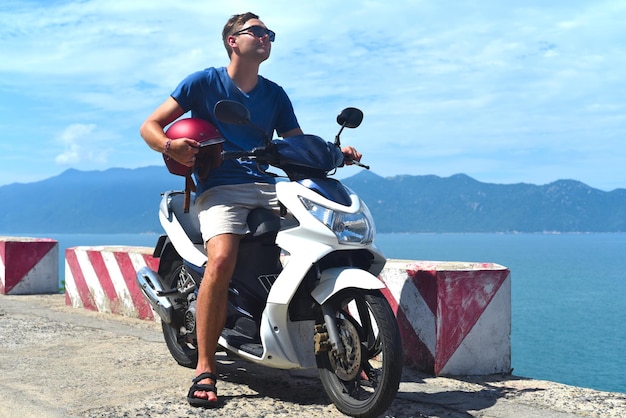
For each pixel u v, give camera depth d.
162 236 4.89
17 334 6.14
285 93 4.50
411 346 4.92
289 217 3.89
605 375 101.50
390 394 3.43
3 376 4.48
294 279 3.64
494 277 4.88
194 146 3.84
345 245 3.66
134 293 7.25
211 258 3.93
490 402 4.06
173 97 4.18
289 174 3.90
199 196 4.14
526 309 186.75
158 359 5.06
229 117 3.70
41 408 3.71
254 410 3.75
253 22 4.20
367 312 3.78
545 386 4.52
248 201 4.04
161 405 3.80
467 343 4.79
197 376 3.87
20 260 9.62
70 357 5.14
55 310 7.88
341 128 4.16
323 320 3.82
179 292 4.66
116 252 7.46
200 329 3.91
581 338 141.50
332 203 3.69
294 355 3.79
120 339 5.91
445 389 4.36
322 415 3.68
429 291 4.76
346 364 3.65
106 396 3.99
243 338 4.07
